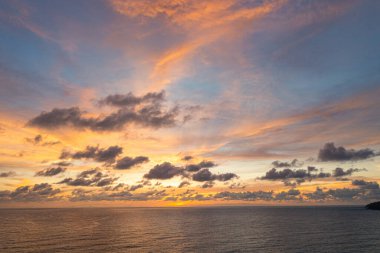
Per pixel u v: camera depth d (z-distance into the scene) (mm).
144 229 101438
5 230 96312
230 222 134375
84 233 87938
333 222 127000
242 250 57562
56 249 58500
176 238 75875
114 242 68375
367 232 86375
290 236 78188
